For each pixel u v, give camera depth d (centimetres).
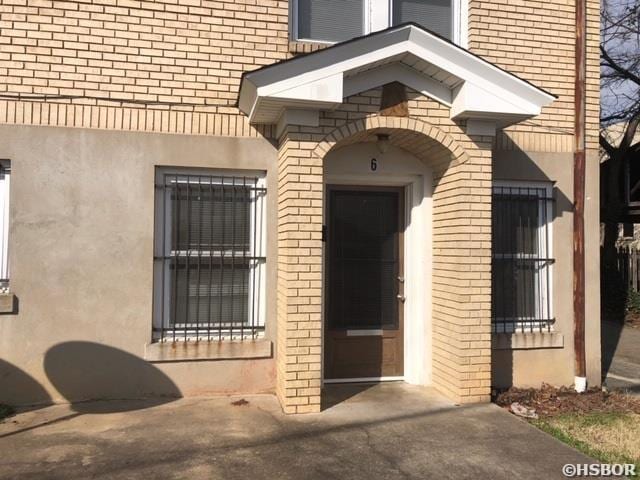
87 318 556
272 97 495
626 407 596
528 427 506
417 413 537
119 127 564
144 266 567
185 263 587
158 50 573
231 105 587
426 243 637
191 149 577
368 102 544
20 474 397
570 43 675
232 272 596
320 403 542
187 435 473
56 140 552
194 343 572
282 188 552
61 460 421
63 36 555
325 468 416
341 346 645
